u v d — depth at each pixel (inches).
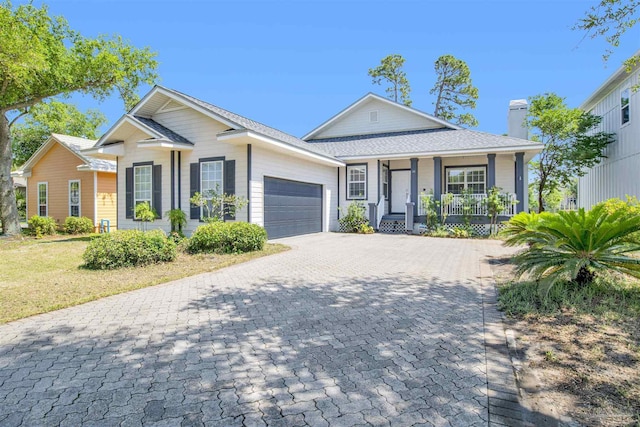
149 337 139.9
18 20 448.1
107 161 684.1
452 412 89.2
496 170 605.6
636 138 500.7
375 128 765.9
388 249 394.6
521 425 83.4
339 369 112.6
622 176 553.6
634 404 88.4
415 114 730.8
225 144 439.2
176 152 469.7
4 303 184.9
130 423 85.2
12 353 125.2
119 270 270.8
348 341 135.3
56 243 454.9
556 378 103.5
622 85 552.4
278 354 124.0
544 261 187.8
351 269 279.3
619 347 121.8
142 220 468.8
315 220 595.2
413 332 144.1
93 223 657.0
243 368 113.7
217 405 92.7
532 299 180.2
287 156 505.4
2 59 411.8
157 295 203.2
